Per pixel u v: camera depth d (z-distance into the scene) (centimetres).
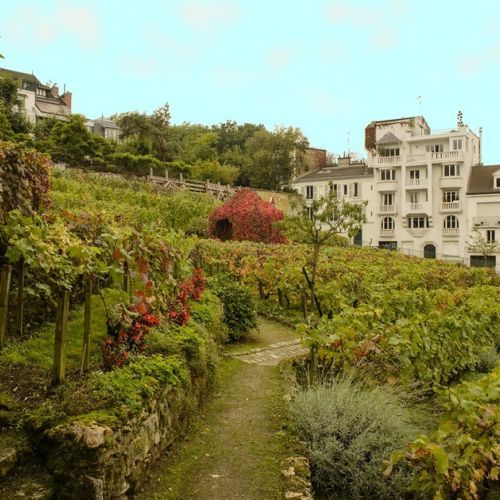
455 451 452
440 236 4934
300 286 1275
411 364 780
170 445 543
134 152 5028
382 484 538
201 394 681
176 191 3747
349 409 603
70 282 540
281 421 633
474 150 5250
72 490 376
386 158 5159
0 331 546
